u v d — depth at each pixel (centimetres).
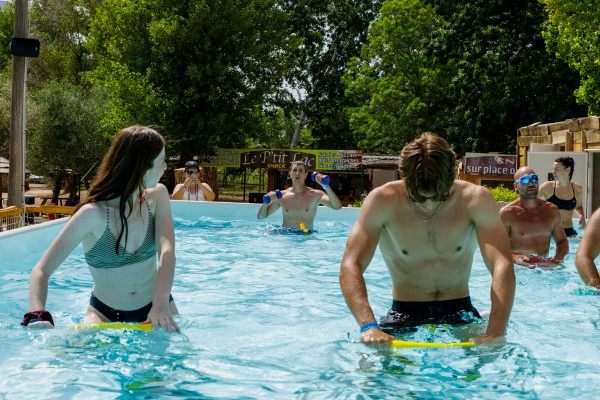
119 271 354
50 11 3944
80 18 3875
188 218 1070
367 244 339
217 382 266
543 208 652
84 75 3594
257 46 2866
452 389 257
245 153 2331
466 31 2819
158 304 335
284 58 3047
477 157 1892
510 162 1862
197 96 2775
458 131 3130
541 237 645
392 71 3688
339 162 2242
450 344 305
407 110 3428
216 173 1666
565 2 1850
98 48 3241
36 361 285
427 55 2995
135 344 316
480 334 339
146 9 2875
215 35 2795
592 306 437
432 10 3500
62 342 314
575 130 1399
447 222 349
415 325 355
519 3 2691
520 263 598
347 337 346
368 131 3638
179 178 1516
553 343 332
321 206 1084
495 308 319
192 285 528
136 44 2841
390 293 491
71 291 493
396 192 354
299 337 348
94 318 349
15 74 1062
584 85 1986
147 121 2745
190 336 346
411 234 353
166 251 349
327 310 432
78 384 258
